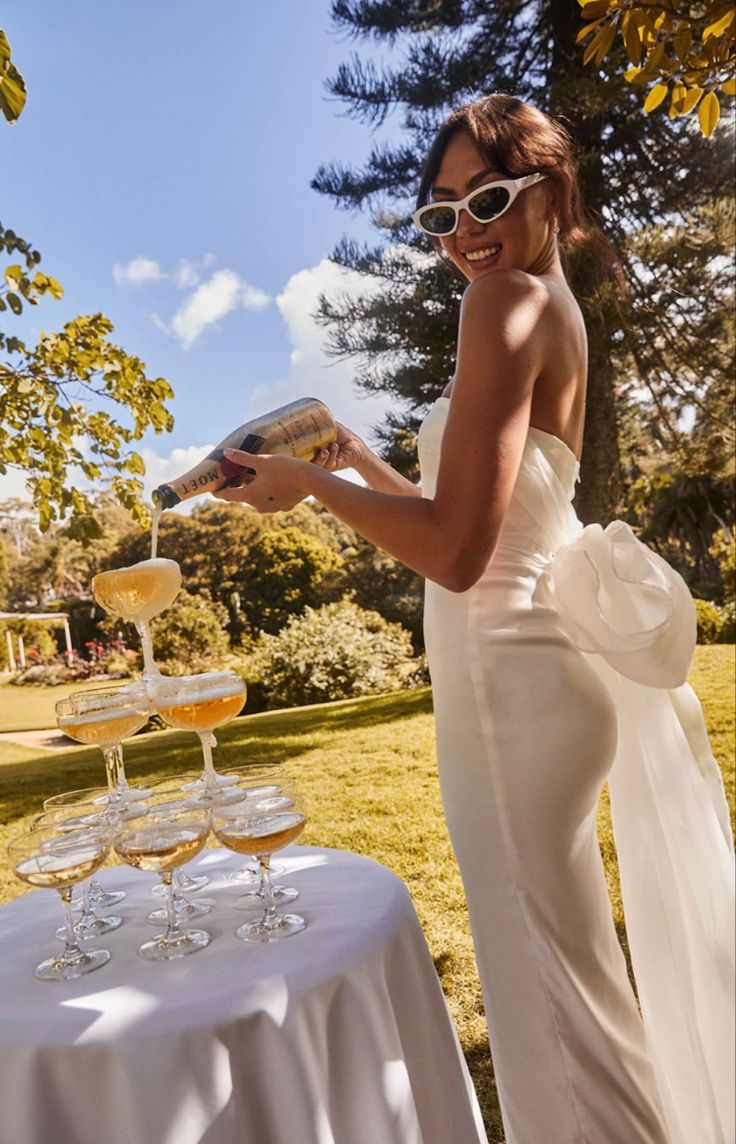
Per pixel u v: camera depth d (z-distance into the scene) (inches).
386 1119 40.4
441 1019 47.9
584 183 294.8
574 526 56.5
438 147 54.5
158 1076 36.3
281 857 59.1
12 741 440.8
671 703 53.2
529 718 48.7
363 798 195.2
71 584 1050.7
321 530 1026.1
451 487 46.1
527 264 54.4
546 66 339.9
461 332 48.8
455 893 132.0
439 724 52.5
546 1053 49.1
